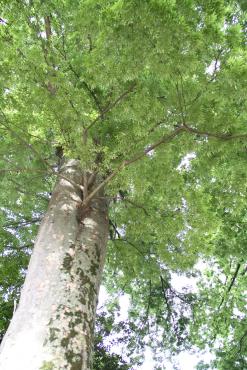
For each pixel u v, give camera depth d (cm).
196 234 664
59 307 406
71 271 455
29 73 474
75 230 519
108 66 434
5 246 910
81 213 557
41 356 352
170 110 501
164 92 504
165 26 382
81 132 514
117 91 504
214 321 1212
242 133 517
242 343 1213
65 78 471
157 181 581
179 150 568
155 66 421
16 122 573
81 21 427
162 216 700
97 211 579
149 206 712
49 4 560
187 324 1207
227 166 623
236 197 652
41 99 483
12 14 531
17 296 937
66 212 542
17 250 929
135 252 884
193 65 410
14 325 393
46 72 479
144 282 1205
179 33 385
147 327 1208
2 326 905
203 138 545
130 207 720
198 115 490
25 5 538
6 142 614
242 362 1218
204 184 702
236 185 590
